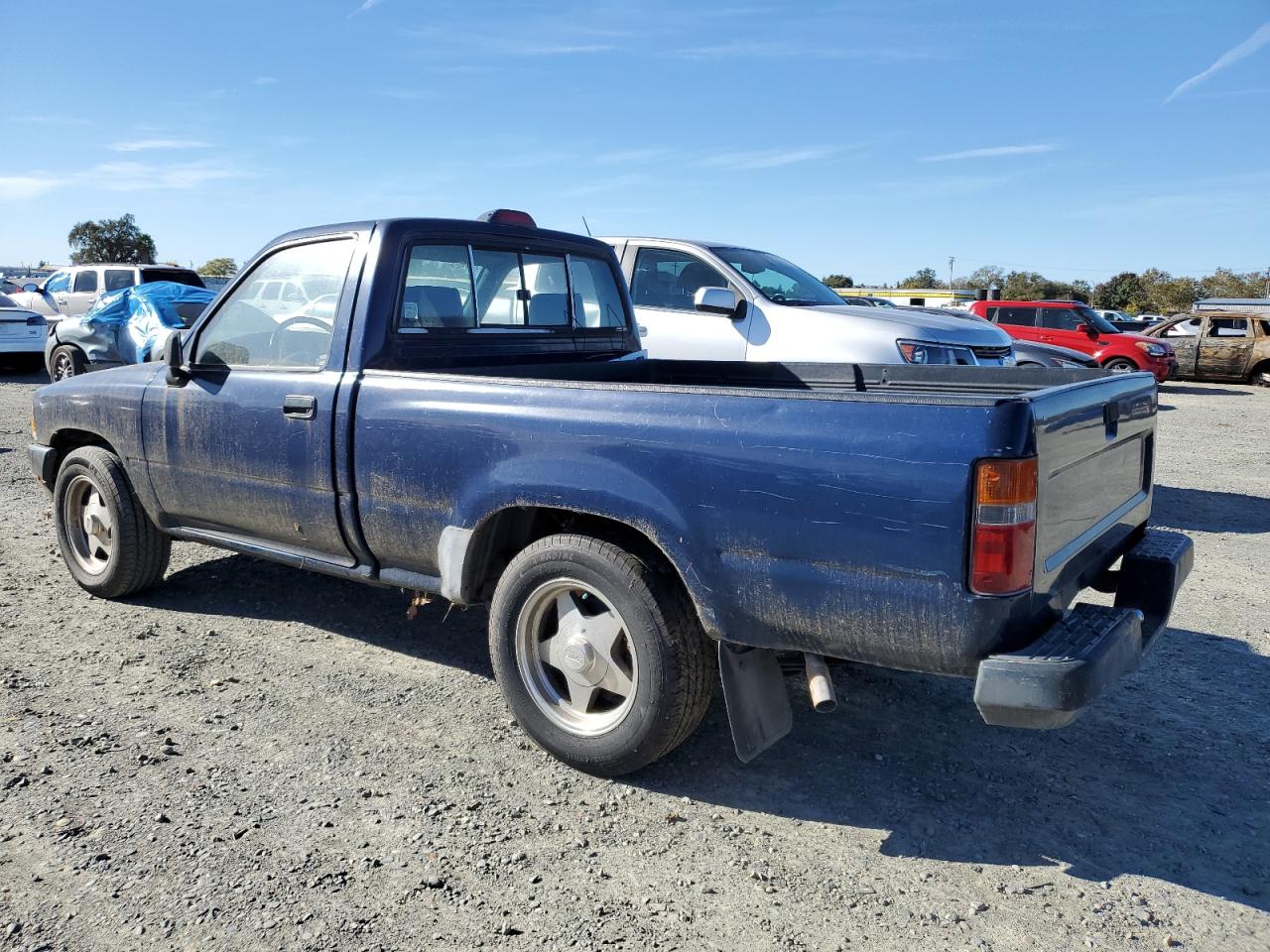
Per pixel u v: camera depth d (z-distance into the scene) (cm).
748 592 281
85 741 344
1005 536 245
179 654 428
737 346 730
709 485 284
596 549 309
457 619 479
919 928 252
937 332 686
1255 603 534
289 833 289
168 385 436
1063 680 240
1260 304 3042
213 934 243
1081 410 284
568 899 261
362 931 246
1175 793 322
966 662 253
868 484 257
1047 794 321
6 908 252
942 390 427
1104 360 1772
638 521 297
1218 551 658
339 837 288
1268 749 355
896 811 310
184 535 455
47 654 424
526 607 332
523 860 279
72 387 489
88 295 1742
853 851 287
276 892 261
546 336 454
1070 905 262
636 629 304
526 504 320
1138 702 395
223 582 528
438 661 425
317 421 375
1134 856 286
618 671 320
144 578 488
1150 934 250
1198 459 1076
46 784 313
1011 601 248
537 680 337
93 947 238
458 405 339
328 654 432
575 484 307
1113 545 329
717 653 307
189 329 439
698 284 764
